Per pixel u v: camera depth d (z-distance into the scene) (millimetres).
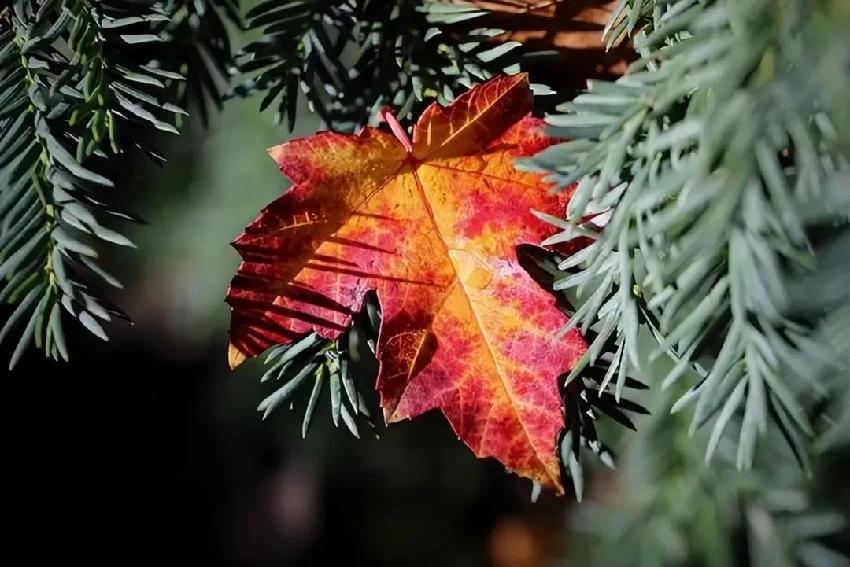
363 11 522
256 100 790
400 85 524
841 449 602
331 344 500
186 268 1014
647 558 631
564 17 509
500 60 510
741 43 429
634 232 450
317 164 481
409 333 487
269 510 1341
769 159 428
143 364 1365
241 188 880
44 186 496
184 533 1341
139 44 526
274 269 485
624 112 444
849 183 444
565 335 482
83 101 496
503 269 485
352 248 487
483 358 486
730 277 438
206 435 1356
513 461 488
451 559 1212
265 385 1230
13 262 492
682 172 434
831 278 461
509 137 481
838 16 423
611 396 499
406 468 1167
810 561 617
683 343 460
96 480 1332
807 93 422
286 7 537
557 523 1165
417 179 486
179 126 543
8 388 1295
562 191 483
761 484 615
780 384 446
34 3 508
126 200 997
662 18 458
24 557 1261
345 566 1267
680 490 623
